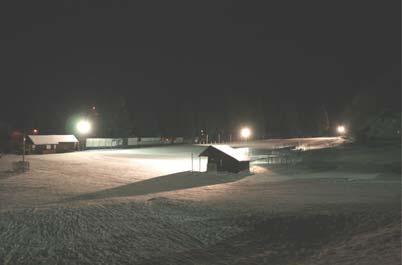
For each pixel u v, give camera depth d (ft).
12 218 68.28
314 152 264.11
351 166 190.39
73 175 162.20
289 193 107.34
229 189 122.52
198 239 58.65
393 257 42.11
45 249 53.57
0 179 145.18
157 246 55.52
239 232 61.82
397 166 182.19
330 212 70.54
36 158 217.56
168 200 90.12
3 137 290.35
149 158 240.94
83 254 52.08
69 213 73.00
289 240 57.82
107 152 281.54
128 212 75.00
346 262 43.39
